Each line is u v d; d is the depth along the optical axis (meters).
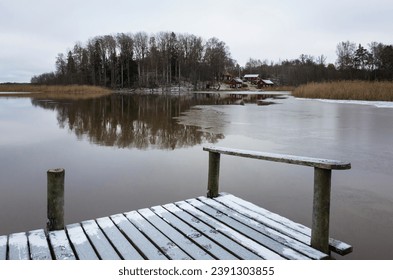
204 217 4.50
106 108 27.39
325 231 3.61
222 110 25.69
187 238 3.91
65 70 86.81
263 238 3.90
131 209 5.91
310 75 84.25
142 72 81.25
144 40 83.25
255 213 4.64
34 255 3.48
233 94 60.09
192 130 15.14
